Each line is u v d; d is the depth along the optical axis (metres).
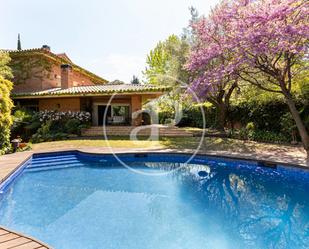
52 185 8.05
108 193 7.29
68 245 4.36
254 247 4.30
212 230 4.96
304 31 8.82
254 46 9.78
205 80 13.45
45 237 4.64
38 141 15.23
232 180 8.63
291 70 11.88
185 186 7.99
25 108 19.56
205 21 15.31
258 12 10.13
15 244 3.48
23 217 5.55
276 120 14.70
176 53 17.92
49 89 20.92
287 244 4.40
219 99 17.62
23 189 7.61
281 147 11.91
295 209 6.00
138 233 4.82
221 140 14.95
